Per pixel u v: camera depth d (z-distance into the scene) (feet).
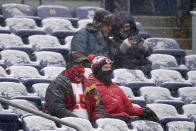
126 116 59.00
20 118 58.34
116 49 76.54
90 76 61.98
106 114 57.72
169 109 65.98
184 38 116.57
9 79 65.82
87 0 110.42
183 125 61.82
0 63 73.20
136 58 77.30
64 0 108.47
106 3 116.37
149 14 121.80
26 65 73.46
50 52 77.92
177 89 75.51
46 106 56.95
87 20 98.48
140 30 100.58
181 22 118.11
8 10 98.22
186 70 82.48
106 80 61.21
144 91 71.15
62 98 56.18
